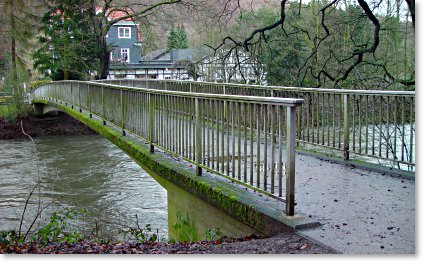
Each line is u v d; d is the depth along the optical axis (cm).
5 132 3086
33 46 3853
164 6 2844
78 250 456
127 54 5369
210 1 1761
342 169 709
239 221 521
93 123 1335
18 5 3659
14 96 3350
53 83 2595
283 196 507
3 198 1452
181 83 1587
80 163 2148
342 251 382
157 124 823
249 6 1631
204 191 593
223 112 583
